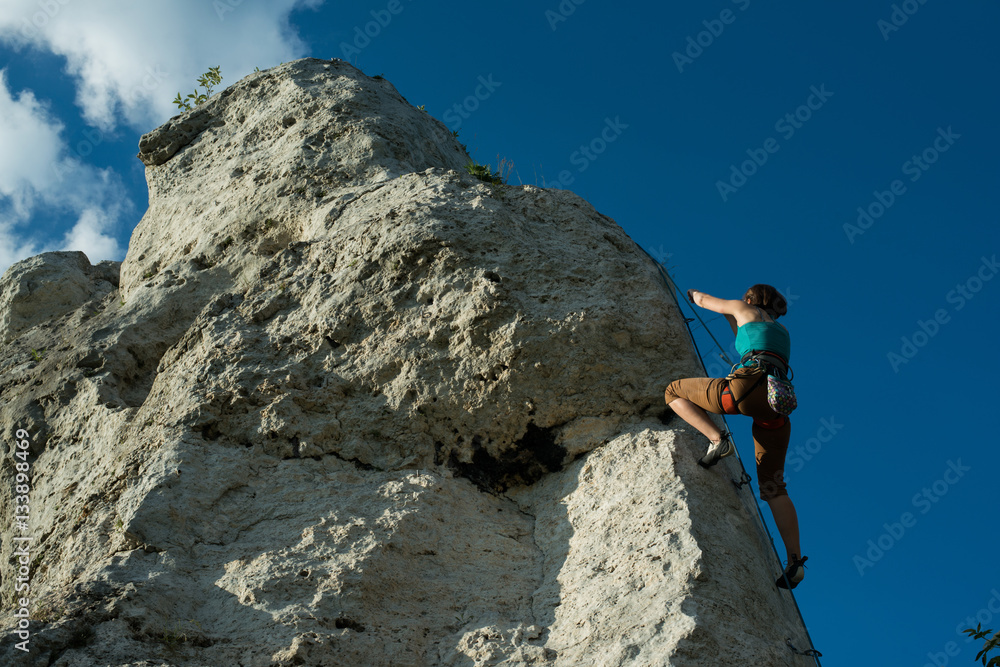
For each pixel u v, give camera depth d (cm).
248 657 432
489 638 469
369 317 629
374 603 475
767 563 533
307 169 811
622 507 528
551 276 641
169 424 573
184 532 505
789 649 476
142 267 851
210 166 905
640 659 431
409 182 733
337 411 591
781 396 511
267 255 759
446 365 598
